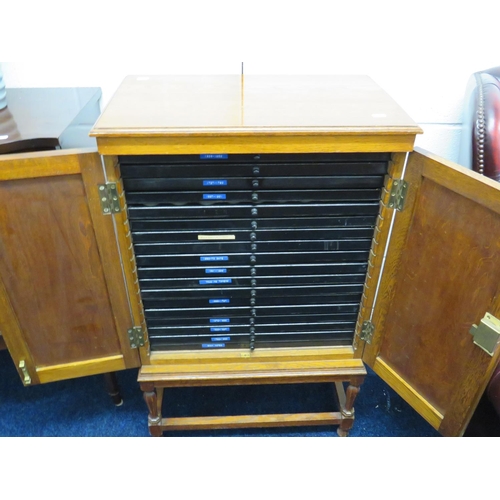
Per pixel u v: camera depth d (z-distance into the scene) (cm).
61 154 81
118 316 105
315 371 114
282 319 111
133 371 155
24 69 124
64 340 107
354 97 97
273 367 114
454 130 134
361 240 98
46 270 94
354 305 109
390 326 106
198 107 89
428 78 127
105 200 87
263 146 81
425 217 88
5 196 83
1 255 90
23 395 145
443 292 90
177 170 86
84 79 127
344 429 128
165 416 138
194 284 103
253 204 92
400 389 111
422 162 83
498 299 79
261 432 134
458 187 78
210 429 135
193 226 94
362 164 87
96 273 98
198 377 112
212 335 113
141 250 97
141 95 96
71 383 149
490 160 102
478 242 79
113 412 139
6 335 101
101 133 77
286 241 97
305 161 86
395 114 86
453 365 94
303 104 92
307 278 103
